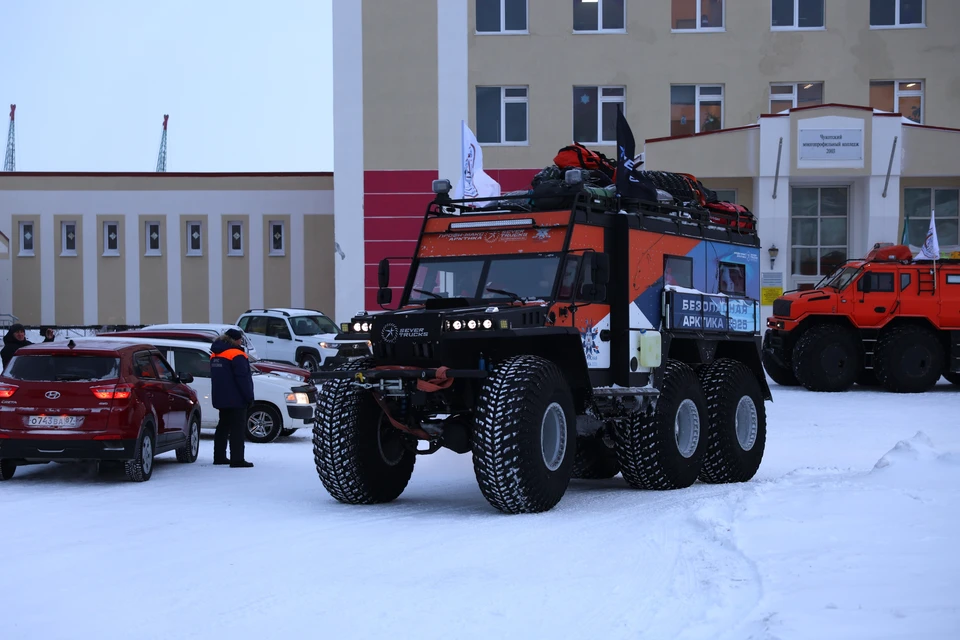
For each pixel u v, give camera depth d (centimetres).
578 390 992
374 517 902
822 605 527
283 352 2773
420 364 928
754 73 3108
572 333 937
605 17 3123
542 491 895
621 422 1068
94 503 991
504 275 986
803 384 2248
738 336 1226
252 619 562
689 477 1102
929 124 3108
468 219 1025
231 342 1303
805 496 863
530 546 758
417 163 3083
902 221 2938
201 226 4075
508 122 3123
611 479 1241
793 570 610
